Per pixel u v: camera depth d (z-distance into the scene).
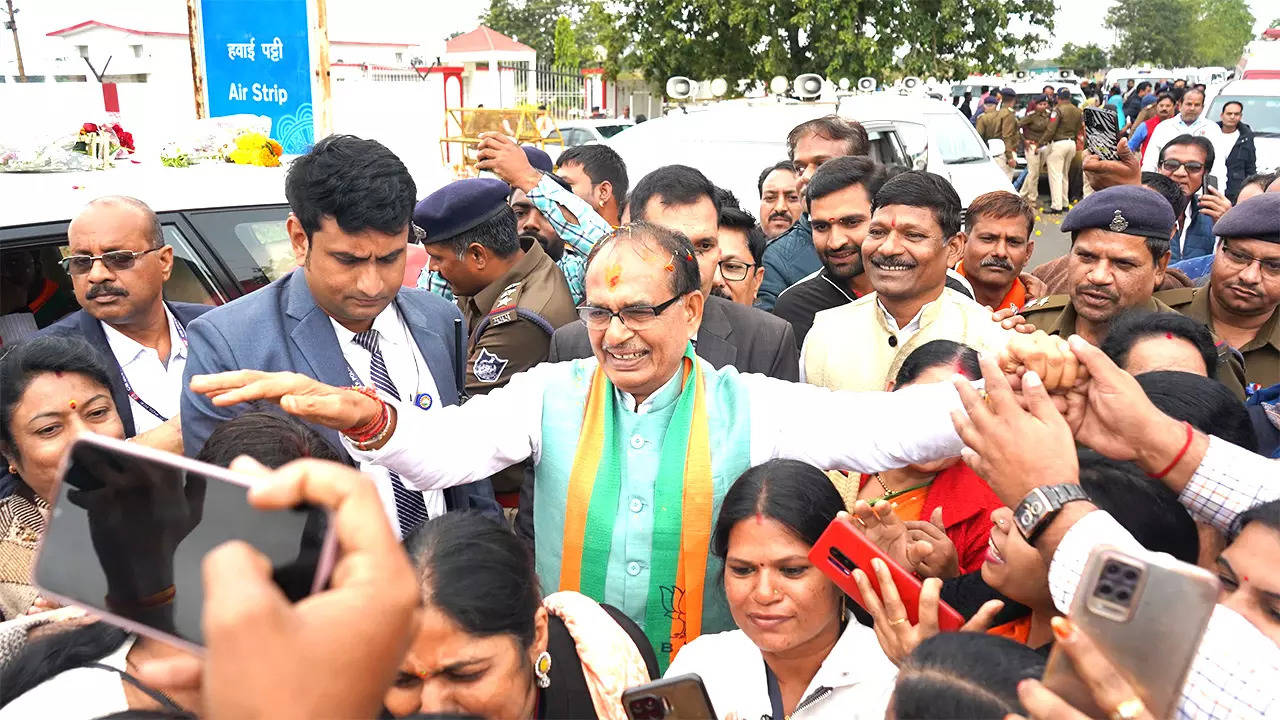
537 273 3.70
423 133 13.12
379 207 2.35
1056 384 1.64
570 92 26.39
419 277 4.11
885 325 3.34
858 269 3.83
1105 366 1.59
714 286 3.81
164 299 3.74
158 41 22.61
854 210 3.77
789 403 2.30
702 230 3.22
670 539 2.24
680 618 2.27
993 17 18.28
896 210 3.17
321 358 2.56
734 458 2.24
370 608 0.68
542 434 2.34
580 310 2.28
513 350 3.30
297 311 2.57
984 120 18.09
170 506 0.82
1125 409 1.58
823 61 17.98
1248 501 1.55
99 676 1.41
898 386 2.58
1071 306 3.61
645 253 2.20
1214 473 1.57
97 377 2.47
